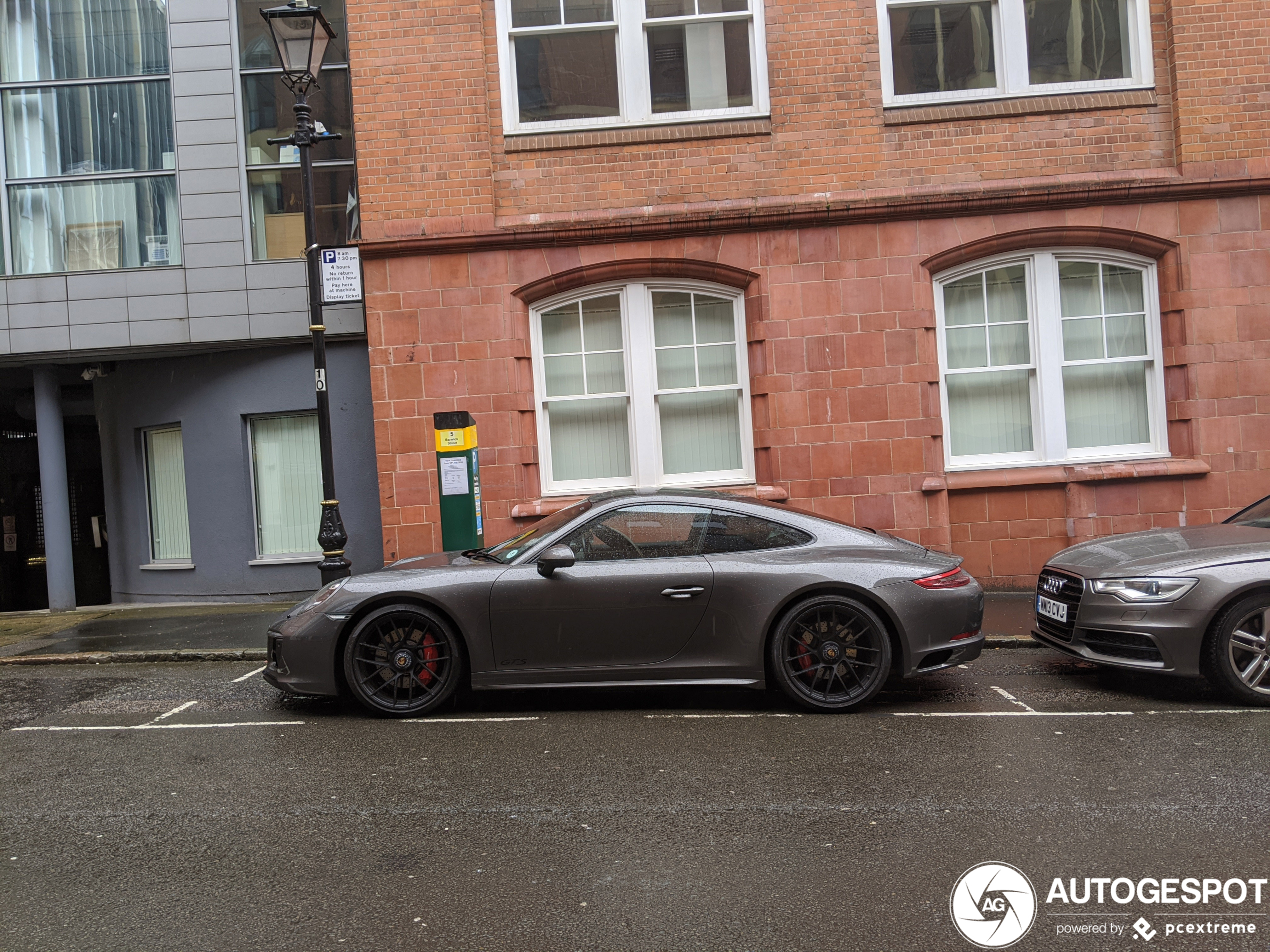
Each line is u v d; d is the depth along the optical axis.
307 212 8.10
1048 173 9.77
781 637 5.62
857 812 4.05
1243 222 9.60
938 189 9.62
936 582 5.71
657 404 10.14
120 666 7.74
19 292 10.42
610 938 3.03
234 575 10.77
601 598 5.64
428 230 9.73
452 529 8.38
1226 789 4.21
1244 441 9.60
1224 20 9.60
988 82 9.97
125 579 11.45
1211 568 5.59
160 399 11.01
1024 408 10.06
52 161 10.71
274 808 4.27
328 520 8.09
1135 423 10.03
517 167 9.92
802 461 9.75
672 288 10.02
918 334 9.70
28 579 13.41
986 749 4.89
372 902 3.32
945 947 2.93
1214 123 9.59
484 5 9.91
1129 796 4.16
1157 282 9.85
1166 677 6.41
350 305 10.31
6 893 3.46
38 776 4.82
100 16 10.66
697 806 4.16
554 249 9.82
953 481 9.77
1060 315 9.91
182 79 10.42
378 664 5.72
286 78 8.05
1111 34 9.98
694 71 10.02
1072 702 5.81
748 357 9.96
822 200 9.63
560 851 3.72
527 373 9.94
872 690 5.62
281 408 10.62
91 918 3.24
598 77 10.03
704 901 3.26
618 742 5.17
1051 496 9.74
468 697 6.22
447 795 4.38
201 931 3.14
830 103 9.82
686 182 9.87
